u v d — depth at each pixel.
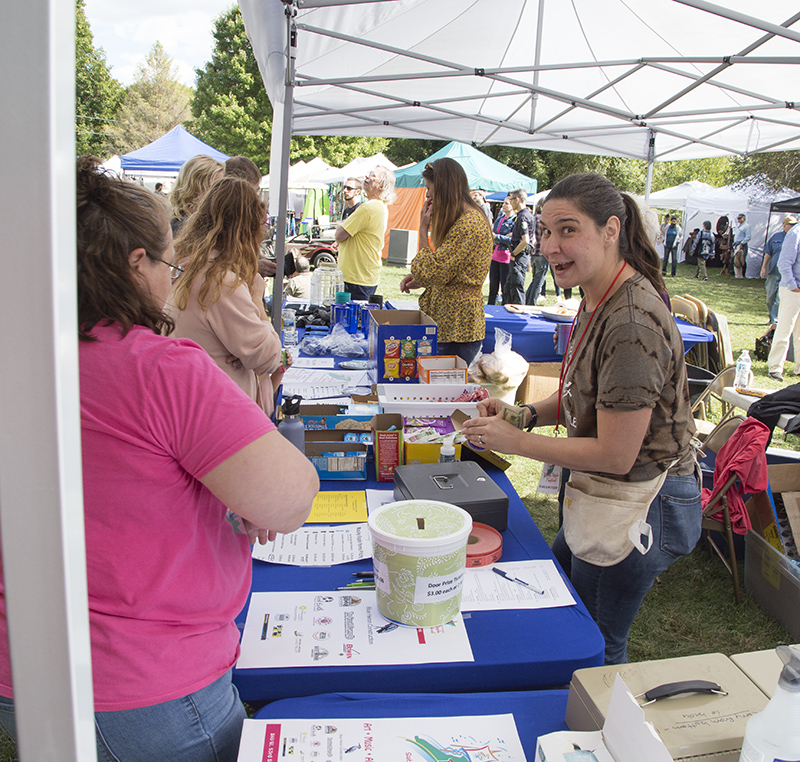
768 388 5.89
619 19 3.67
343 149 26.83
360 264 5.25
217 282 1.93
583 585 1.53
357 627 1.22
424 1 3.45
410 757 0.90
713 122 5.07
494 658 1.15
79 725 0.46
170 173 13.22
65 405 0.43
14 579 0.44
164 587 0.85
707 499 2.94
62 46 0.40
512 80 4.32
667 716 0.82
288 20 2.82
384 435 1.89
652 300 1.31
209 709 0.92
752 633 2.71
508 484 1.95
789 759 0.66
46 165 0.40
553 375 4.54
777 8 3.00
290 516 0.90
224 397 0.84
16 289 0.41
